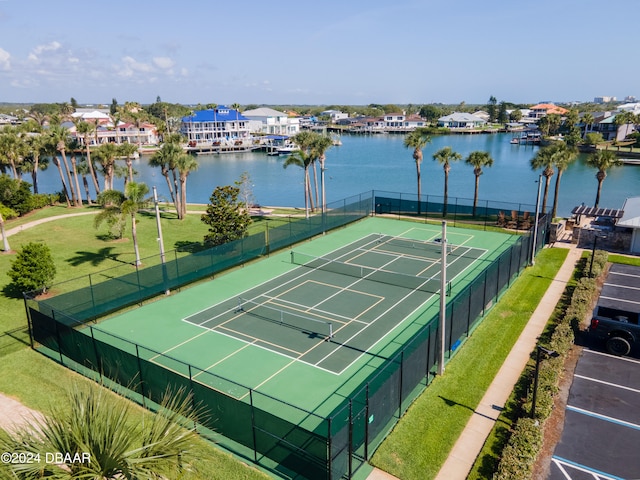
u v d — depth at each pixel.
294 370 21.58
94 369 21.11
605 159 48.16
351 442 14.64
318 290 31.47
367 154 152.25
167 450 8.65
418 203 52.72
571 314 25.25
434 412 18.20
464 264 36.16
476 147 163.12
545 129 167.38
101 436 8.23
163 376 17.83
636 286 30.89
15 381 20.89
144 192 35.78
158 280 31.02
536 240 36.53
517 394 19.17
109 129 155.88
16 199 54.56
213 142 165.50
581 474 14.96
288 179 104.56
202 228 49.97
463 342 23.69
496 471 14.67
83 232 47.31
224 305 29.44
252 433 15.85
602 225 43.12
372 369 21.52
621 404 18.56
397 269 35.31
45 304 25.03
